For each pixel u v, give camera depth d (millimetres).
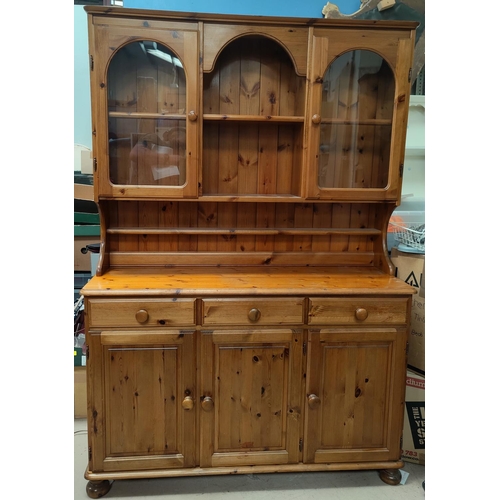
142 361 1717
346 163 1937
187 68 1743
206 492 1814
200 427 1767
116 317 1680
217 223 2074
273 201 1879
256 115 1896
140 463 1759
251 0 2086
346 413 1832
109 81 1770
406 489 1857
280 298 1741
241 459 1797
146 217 2025
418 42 2203
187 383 1738
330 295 1763
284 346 1765
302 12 2119
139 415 1744
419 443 2027
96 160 1770
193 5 2066
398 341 1810
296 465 1829
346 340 1786
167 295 1688
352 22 1780
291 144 2045
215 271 2008
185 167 1842
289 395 1788
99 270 1877
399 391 1834
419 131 2277
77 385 2256
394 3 2141
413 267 2115
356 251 2168
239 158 2027
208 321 1718
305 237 2129
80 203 2201
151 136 1826
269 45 1951
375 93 1922
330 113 1891
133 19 1701
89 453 1737
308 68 1795
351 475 1945
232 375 1759
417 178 2305
